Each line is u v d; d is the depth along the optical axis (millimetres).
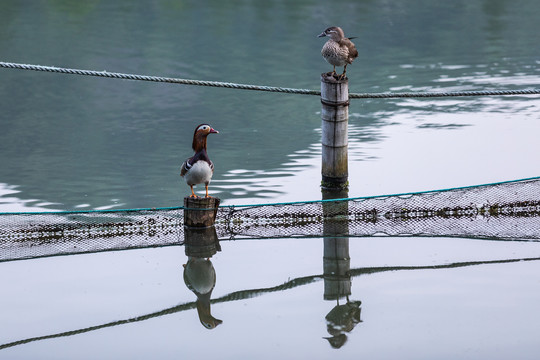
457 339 8570
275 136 17516
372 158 15930
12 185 14539
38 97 20688
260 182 14664
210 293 10055
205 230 12430
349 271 10727
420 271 10641
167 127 18219
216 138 17422
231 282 10422
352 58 13922
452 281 10242
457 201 12867
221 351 8445
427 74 22562
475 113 19047
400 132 17656
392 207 12727
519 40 26750
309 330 8898
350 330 8859
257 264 11086
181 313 9445
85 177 14961
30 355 8398
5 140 17266
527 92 14086
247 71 23109
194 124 18438
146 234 12391
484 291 9883
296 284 10297
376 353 8312
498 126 17969
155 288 10242
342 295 9883
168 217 12492
